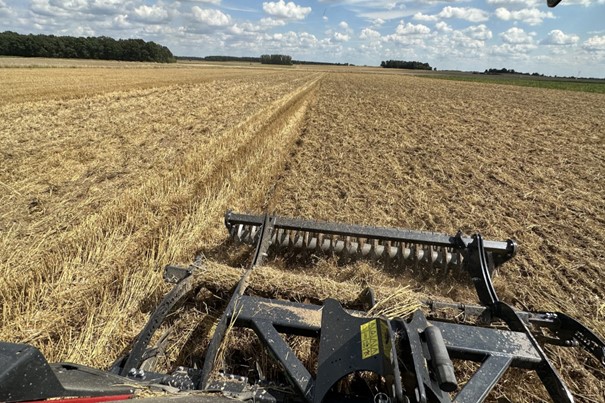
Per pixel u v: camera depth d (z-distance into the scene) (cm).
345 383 266
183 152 1029
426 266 477
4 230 564
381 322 218
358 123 1738
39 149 1026
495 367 227
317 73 8550
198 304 359
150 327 265
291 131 1441
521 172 1010
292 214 679
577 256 571
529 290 486
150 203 668
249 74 6250
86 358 322
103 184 773
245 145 1118
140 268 462
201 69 7838
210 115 1661
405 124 1764
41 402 145
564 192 856
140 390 200
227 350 305
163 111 1747
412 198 787
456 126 1753
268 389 230
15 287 416
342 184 865
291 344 307
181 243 524
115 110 1734
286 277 342
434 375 196
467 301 439
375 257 483
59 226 578
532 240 617
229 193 730
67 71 4469
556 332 288
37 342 341
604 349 246
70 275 441
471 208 742
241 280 320
